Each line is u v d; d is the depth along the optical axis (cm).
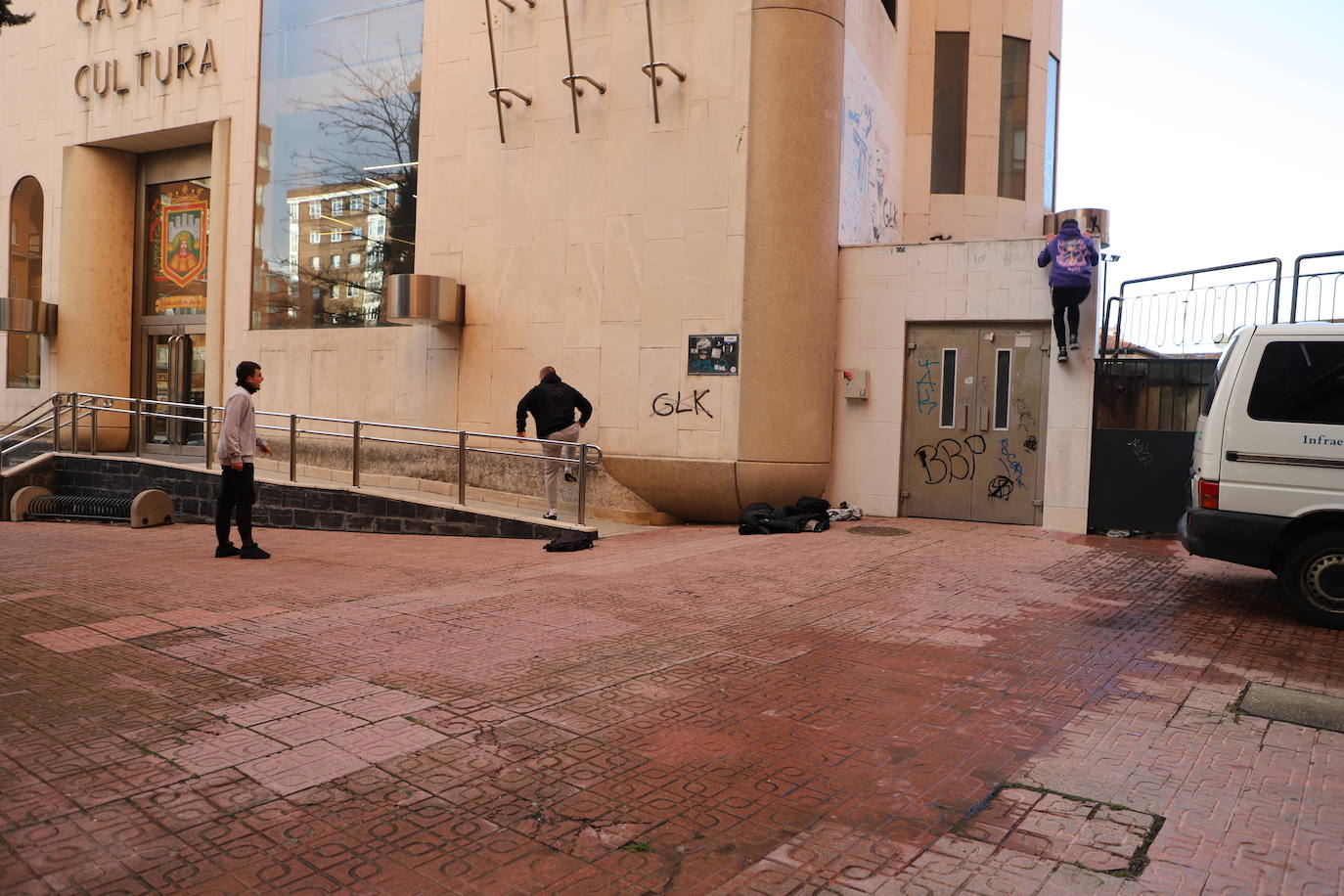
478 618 658
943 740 424
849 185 1304
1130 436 1070
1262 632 632
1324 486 657
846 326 1219
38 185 1912
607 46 1270
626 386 1259
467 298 1381
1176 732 439
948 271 1169
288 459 1550
